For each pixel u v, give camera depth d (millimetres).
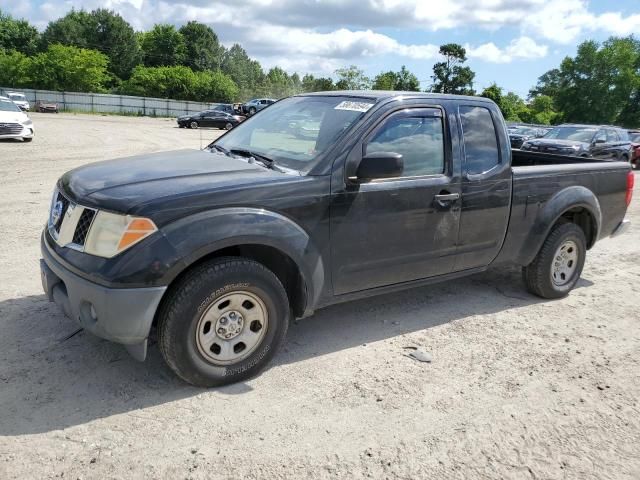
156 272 3039
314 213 3635
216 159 4090
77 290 3139
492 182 4555
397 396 3480
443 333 4465
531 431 3191
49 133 23484
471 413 3338
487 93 73000
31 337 3945
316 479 2699
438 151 4293
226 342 3416
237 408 3254
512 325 4695
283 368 3768
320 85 68688
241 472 2715
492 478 2783
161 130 32688
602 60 71000
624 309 5207
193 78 78875
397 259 4145
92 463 2709
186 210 3189
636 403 3549
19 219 7488
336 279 3885
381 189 3916
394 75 73688
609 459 2980
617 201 5711
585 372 3926
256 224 3352
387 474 2766
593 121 72875
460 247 4500
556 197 5059
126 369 3590
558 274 5344
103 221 3129
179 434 2977
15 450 2762
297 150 3959
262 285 3430
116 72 97062
